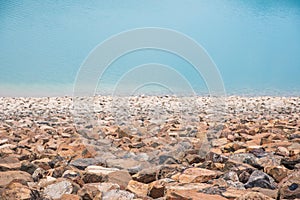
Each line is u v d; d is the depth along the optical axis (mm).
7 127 6039
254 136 4887
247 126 5895
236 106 9305
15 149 4207
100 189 2717
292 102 10320
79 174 3109
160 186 2656
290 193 2480
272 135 4836
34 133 5402
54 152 4219
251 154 3629
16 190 2322
